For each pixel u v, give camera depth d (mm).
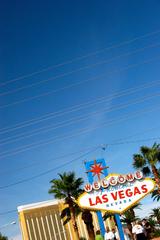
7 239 91938
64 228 117500
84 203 30594
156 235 53969
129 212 65438
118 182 30688
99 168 33844
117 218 32094
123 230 33031
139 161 56562
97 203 30562
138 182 30844
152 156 56250
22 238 115438
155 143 57281
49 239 115375
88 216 64312
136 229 26844
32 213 117562
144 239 26688
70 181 63781
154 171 56281
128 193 30672
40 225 116188
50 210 119688
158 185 56000
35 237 114000
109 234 29297
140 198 30547
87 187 30703
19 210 117375
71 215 63969
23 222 115312
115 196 30656
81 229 113438
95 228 99125
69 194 63938
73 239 115438
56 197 63938
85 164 34031
